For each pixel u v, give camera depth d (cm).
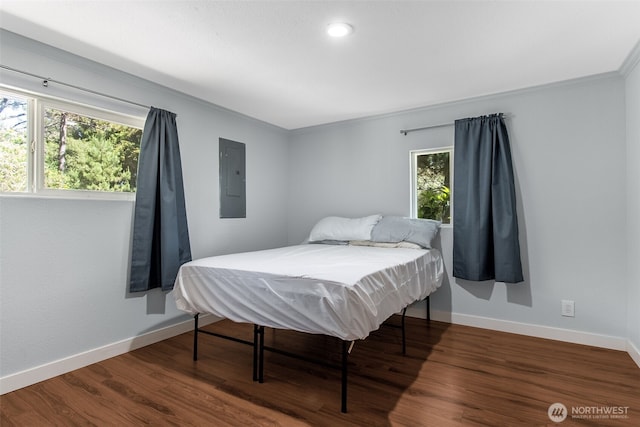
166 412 181
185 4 174
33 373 211
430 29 198
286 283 192
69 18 186
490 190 299
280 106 344
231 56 233
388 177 371
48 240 221
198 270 229
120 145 270
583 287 274
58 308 225
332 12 182
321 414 178
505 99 305
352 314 174
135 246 264
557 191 284
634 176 241
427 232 319
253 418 175
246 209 381
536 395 196
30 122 220
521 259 297
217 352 262
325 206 416
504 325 305
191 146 316
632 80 243
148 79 273
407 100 324
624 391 200
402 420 173
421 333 301
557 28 197
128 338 264
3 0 169
